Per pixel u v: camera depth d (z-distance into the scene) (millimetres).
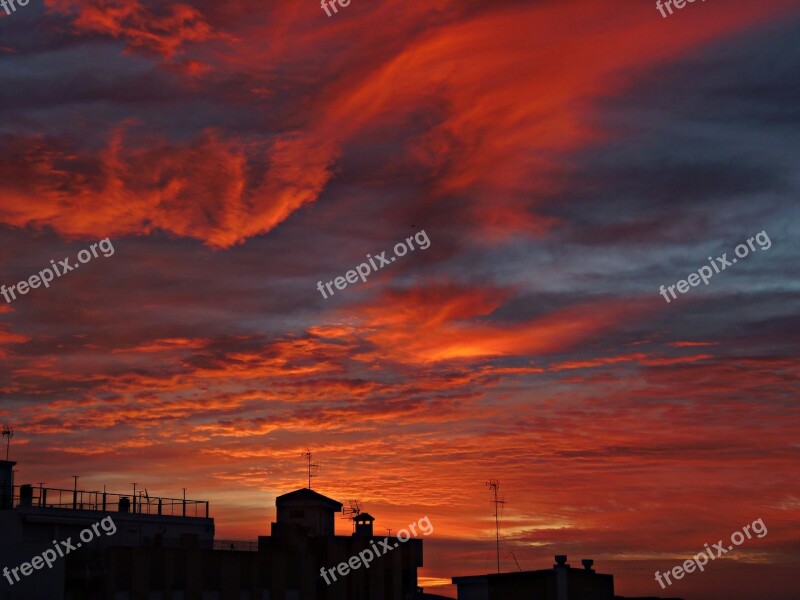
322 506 103312
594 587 93062
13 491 70812
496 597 91062
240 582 74625
